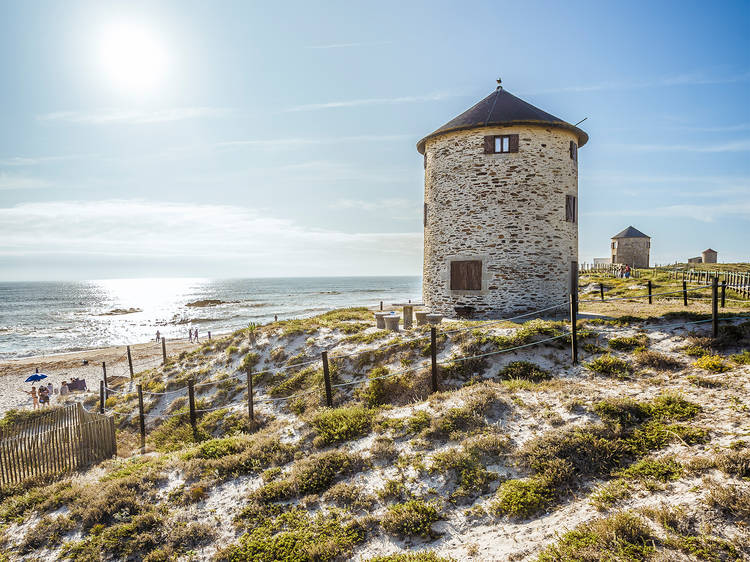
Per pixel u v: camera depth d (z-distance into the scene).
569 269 21.84
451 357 15.09
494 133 21.12
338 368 16.59
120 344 51.50
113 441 14.35
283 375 17.59
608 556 5.58
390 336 18.05
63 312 96.69
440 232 22.69
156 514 8.80
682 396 9.81
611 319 15.77
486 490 7.88
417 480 8.44
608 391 10.94
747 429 7.82
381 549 7.05
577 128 21.81
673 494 6.62
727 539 5.42
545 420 9.66
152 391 20.34
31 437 12.48
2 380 32.97
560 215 21.39
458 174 21.88
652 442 8.27
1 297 150.12
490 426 9.67
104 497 9.50
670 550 5.49
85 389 28.80
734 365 11.05
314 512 8.23
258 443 11.34
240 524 8.27
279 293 154.25
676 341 13.19
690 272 35.66
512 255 20.84
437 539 7.02
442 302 22.56
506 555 6.25
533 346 14.66
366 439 10.48
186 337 55.19
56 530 8.93
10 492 11.38
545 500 7.31
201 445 12.12
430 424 10.27
